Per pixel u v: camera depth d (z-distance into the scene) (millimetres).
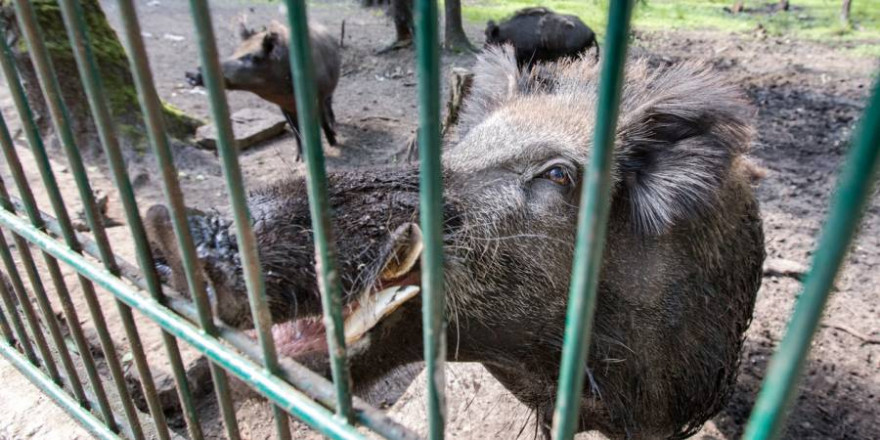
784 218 1286
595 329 526
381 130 1878
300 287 385
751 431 166
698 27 3383
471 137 563
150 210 359
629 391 563
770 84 2271
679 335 563
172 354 384
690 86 537
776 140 1709
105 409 526
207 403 790
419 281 431
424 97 180
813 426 776
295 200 406
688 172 505
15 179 443
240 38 1819
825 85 2254
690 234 528
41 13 1342
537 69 652
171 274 381
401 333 440
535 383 583
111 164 321
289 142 1754
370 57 2643
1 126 422
